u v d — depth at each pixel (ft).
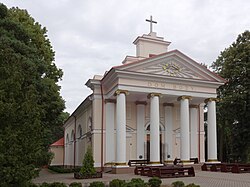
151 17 112.57
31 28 93.20
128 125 102.58
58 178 76.38
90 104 107.76
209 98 101.45
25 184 38.01
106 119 99.35
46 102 74.38
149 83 93.50
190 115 109.09
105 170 93.97
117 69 89.35
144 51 109.70
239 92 119.14
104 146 97.86
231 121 127.34
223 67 128.26
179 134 108.17
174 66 98.02
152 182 50.67
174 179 66.03
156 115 92.12
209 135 100.94
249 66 117.50
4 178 34.76
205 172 84.58
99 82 100.83
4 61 40.60
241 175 74.64
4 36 63.31
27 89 42.19
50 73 101.65
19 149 35.83
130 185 47.16
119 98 89.71
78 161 129.70
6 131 36.19
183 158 94.79
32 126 38.17
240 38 127.65
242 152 123.65
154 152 90.33
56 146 181.47
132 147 101.76
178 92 96.78
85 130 115.75
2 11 69.10
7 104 36.32
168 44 112.78
